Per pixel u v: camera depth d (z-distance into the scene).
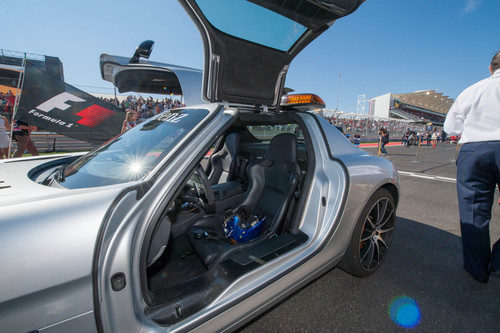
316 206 1.50
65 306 0.72
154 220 0.95
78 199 0.83
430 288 1.74
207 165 2.91
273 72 1.83
